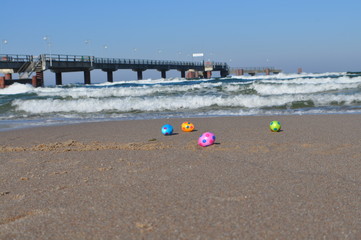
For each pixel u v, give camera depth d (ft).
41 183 11.95
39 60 127.95
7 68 121.19
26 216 8.89
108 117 38.01
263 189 10.25
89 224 8.17
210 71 251.39
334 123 25.40
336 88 51.06
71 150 17.75
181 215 8.44
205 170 12.64
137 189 10.64
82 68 152.46
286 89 51.08
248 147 16.87
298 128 23.59
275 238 7.16
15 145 21.56
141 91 55.01
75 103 45.65
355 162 13.38
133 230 7.73
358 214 8.24
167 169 12.98
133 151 16.74
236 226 7.74
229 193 9.96
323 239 7.07
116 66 170.81
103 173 12.83
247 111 37.83
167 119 33.09
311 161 13.71
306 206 8.82
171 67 215.31
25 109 45.44
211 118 32.19
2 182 12.35
